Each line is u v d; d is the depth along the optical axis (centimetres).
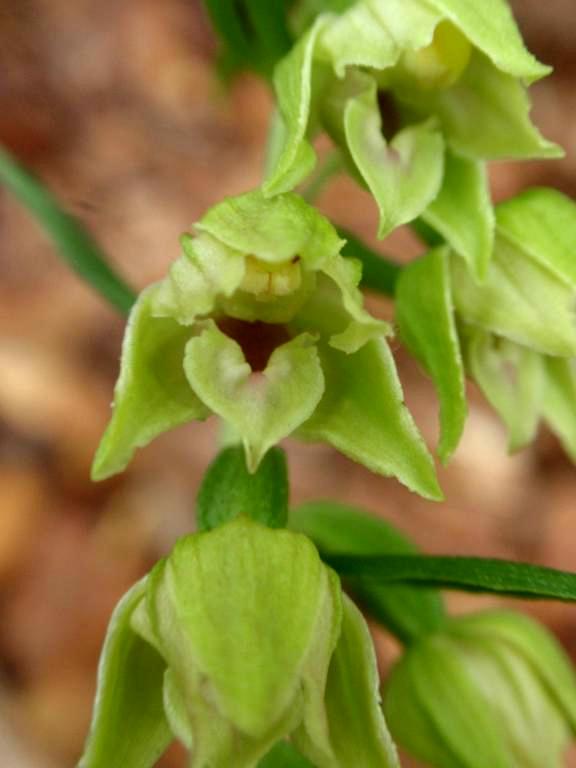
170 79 28
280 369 10
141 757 10
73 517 22
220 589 10
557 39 32
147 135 27
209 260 10
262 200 10
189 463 23
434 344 11
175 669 10
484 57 11
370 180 10
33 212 12
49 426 23
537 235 11
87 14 29
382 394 10
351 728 10
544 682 12
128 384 10
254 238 10
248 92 28
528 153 11
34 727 20
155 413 10
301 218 10
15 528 22
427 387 24
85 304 24
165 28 29
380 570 11
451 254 11
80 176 26
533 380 12
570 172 29
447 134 11
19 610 21
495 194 28
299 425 10
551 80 31
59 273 24
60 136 27
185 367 10
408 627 12
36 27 28
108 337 24
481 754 12
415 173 11
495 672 12
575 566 24
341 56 10
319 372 10
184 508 23
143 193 26
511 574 10
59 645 21
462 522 24
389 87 11
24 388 23
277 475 10
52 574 22
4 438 23
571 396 12
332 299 10
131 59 28
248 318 10
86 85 28
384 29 10
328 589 10
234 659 10
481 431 24
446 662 12
